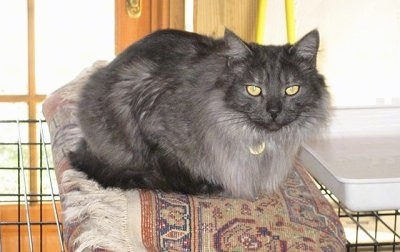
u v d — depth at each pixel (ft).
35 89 5.61
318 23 5.33
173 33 3.90
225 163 3.60
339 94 5.49
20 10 5.48
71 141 4.09
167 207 3.53
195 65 3.62
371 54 5.42
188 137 3.59
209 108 3.52
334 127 4.23
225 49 3.54
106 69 3.96
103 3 5.56
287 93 3.50
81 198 3.59
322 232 3.50
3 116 5.61
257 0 5.08
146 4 5.56
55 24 5.55
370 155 3.99
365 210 3.47
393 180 3.42
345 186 3.44
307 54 3.56
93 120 3.81
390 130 4.29
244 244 3.39
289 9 4.74
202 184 3.70
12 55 5.54
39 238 5.80
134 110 3.69
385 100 5.51
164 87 3.63
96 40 5.61
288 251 3.37
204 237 3.41
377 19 5.36
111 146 3.78
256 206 3.60
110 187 3.72
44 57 5.58
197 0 5.06
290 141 3.65
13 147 5.65
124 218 3.46
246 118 3.51
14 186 5.73
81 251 3.27
